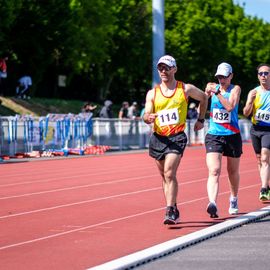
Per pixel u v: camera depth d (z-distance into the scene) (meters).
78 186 28.66
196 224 17.95
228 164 19.31
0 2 64.56
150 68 101.69
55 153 51.22
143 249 14.56
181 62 108.31
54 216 19.70
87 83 101.06
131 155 53.81
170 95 17.14
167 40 107.12
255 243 15.24
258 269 12.55
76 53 78.69
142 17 95.62
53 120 51.44
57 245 15.13
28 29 72.00
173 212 17.38
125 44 94.25
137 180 31.45
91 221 18.67
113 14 92.31
